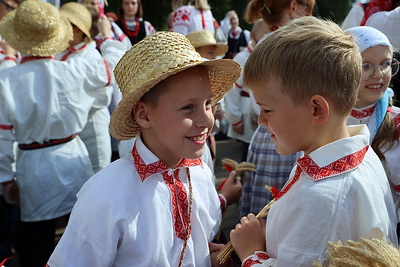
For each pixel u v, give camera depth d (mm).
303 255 1104
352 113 1799
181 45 1248
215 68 1420
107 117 3201
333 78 1127
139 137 1372
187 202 1389
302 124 1170
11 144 2447
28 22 2379
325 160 1162
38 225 2627
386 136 1748
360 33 1735
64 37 2557
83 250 1248
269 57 1163
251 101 3070
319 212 1104
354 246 988
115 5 9477
